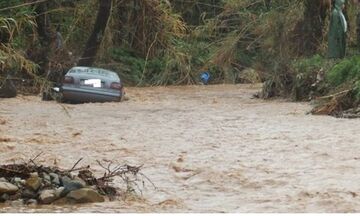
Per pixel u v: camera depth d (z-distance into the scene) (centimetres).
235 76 5703
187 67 5556
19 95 3747
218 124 2616
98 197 1323
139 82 5394
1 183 1316
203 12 6312
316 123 2619
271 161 1786
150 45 5600
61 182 1351
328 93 3325
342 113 2903
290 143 2088
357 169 1650
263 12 5675
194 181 1548
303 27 4656
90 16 5300
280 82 3878
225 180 1553
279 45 4856
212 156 1872
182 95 4278
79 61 4697
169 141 2159
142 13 5584
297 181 1523
